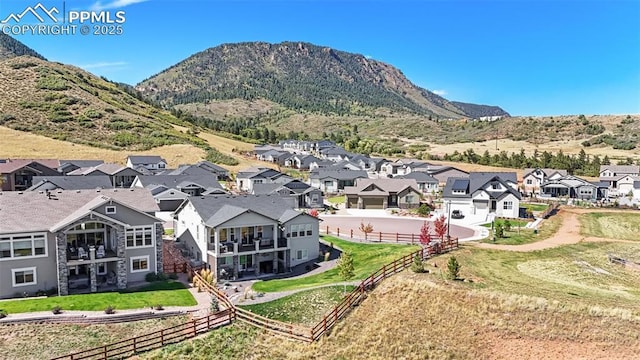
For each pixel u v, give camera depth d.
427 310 35.97
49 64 189.88
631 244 56.16
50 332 34.38
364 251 53.94
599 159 148.00
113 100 183.38
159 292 42.38
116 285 43.41
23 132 132.88
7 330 34.12
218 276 47.50
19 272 39.88
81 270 43.75
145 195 49.91
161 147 142.50
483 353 31.73
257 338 34.84
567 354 30.70
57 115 147.50
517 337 32.50
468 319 34.47
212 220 49.12
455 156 161.25
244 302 40.28
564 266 46.16
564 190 99.69
